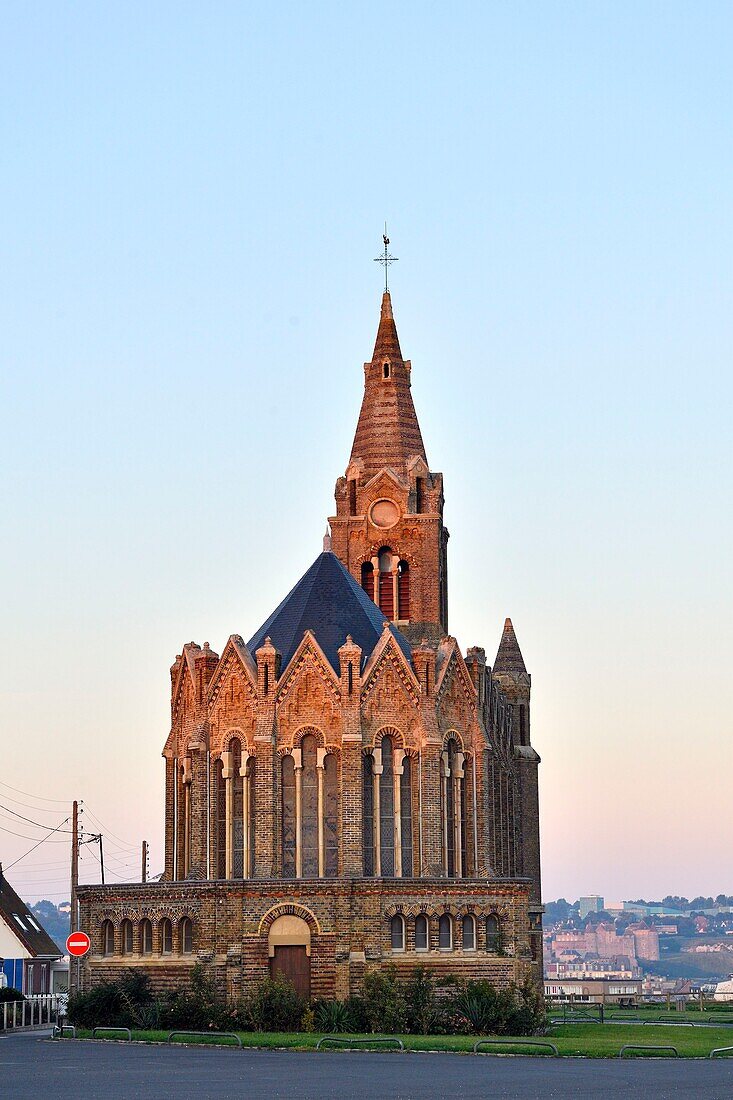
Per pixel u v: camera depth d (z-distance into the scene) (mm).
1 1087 75625
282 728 144750
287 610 154125
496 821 174625
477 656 161875
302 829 143250
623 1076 82938
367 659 147375
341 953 133000
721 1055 100438
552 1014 159375
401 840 143625
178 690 156125
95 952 140750
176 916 136875
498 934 136375
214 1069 87125
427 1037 114688
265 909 134375
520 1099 69125
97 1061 94250
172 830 154000
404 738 145125
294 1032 123750
